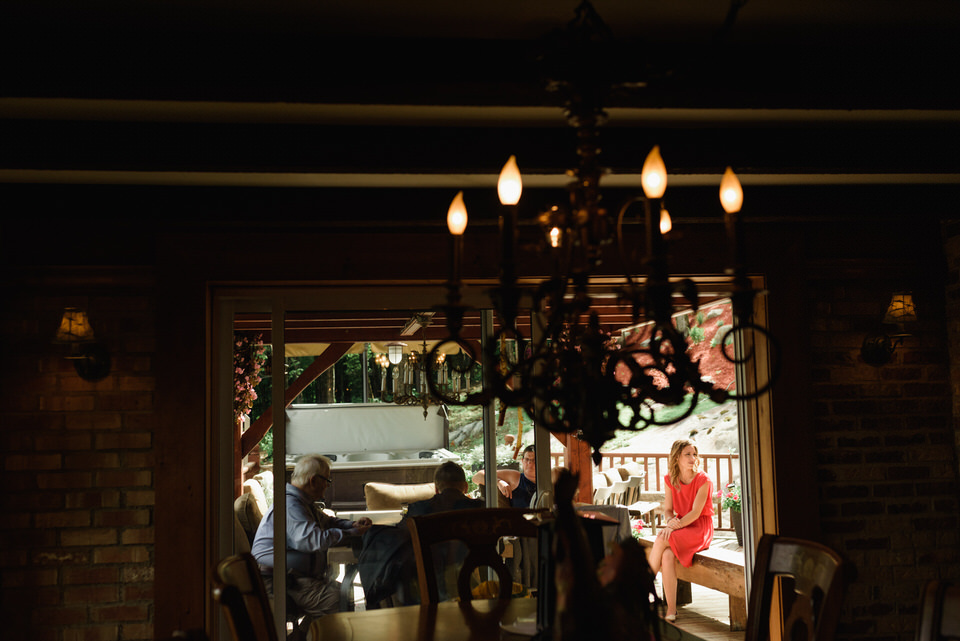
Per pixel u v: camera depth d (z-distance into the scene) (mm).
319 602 3746
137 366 3580
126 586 3490
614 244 3746
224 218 3410
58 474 3514
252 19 2186
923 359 3945
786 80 2348
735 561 4984
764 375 3818
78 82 2178
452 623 2277
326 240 3670
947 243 3975
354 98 2293
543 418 1658
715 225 3818
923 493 3863
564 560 1552
